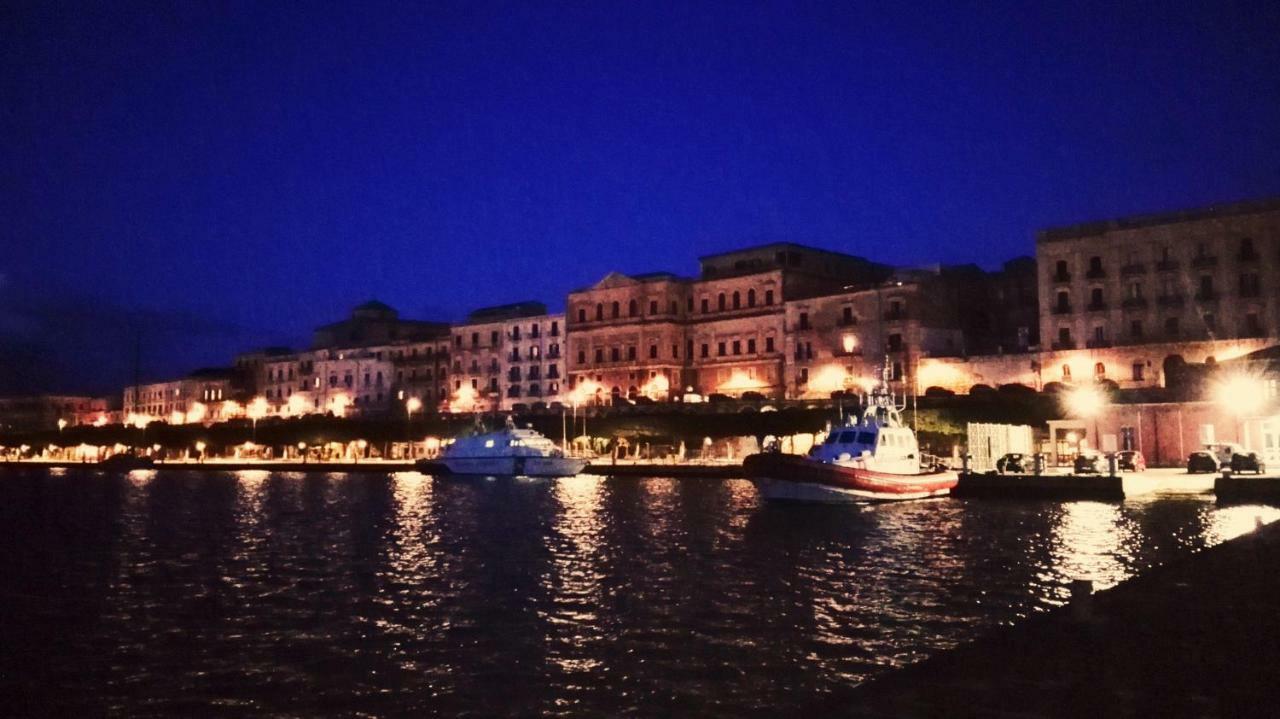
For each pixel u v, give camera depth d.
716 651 22.94
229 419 166.62
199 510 63.84
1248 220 85.81
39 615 28.64
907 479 55.22
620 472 91.25
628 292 122.44
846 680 20.62
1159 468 67.50
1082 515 48.28
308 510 62.19
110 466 144.88
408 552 40.69
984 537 41.16
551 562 36.78
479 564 36.78
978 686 10.99
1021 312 107.44
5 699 20.69
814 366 106.12
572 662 22.33
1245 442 65.88
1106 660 12.19
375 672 22.03
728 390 114.56
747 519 49.59
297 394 169.12
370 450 133.00
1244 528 42.50
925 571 33.16
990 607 27.34
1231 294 86.00
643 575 33.38
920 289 100.88
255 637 25.53
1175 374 76.19
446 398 146.38
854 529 44.72
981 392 85.94
